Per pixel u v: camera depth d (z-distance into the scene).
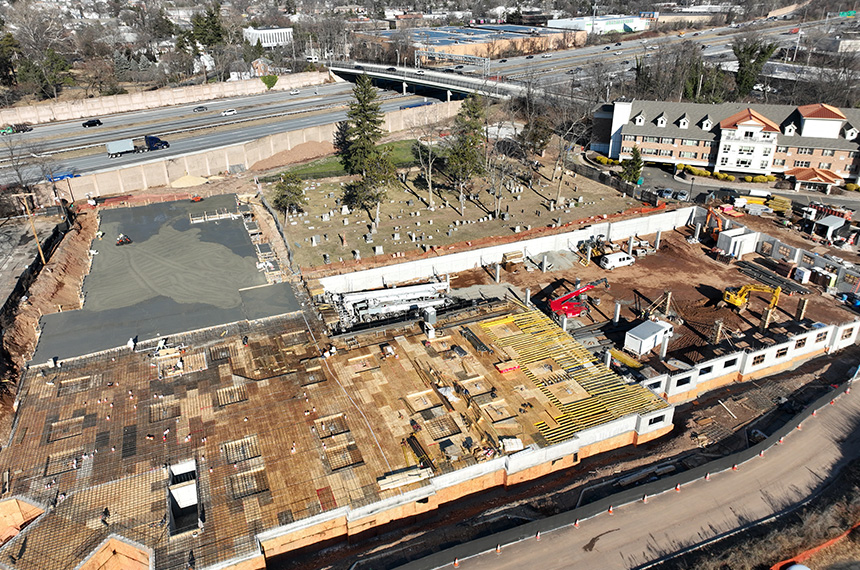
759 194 100.38
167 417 48.53
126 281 69.38
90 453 44.88
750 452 47.66
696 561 38.66
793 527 41.12
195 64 197.62
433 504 43.62
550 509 43.22
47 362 54.53
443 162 117.00
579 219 93.50
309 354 56.66
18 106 147.12
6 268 69.12
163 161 102.69
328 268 77.19
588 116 132.00
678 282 77.81
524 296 73.88
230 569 37.38
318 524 40.16
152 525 39.34
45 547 37.72
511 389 52.38
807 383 58.69
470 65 195.12
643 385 53.97
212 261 74.31
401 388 52.03
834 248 84.81
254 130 127.94
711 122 114.31
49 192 90.19
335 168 116.69
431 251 82.44
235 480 42.72
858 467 46.78
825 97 144.00
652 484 44.25
